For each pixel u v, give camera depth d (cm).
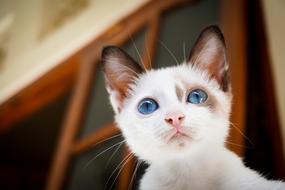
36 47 78
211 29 30
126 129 30
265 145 37
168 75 30
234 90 34
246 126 34
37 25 82
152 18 48
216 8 41
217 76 30
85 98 52
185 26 44
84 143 47
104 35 56
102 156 44
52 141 103
